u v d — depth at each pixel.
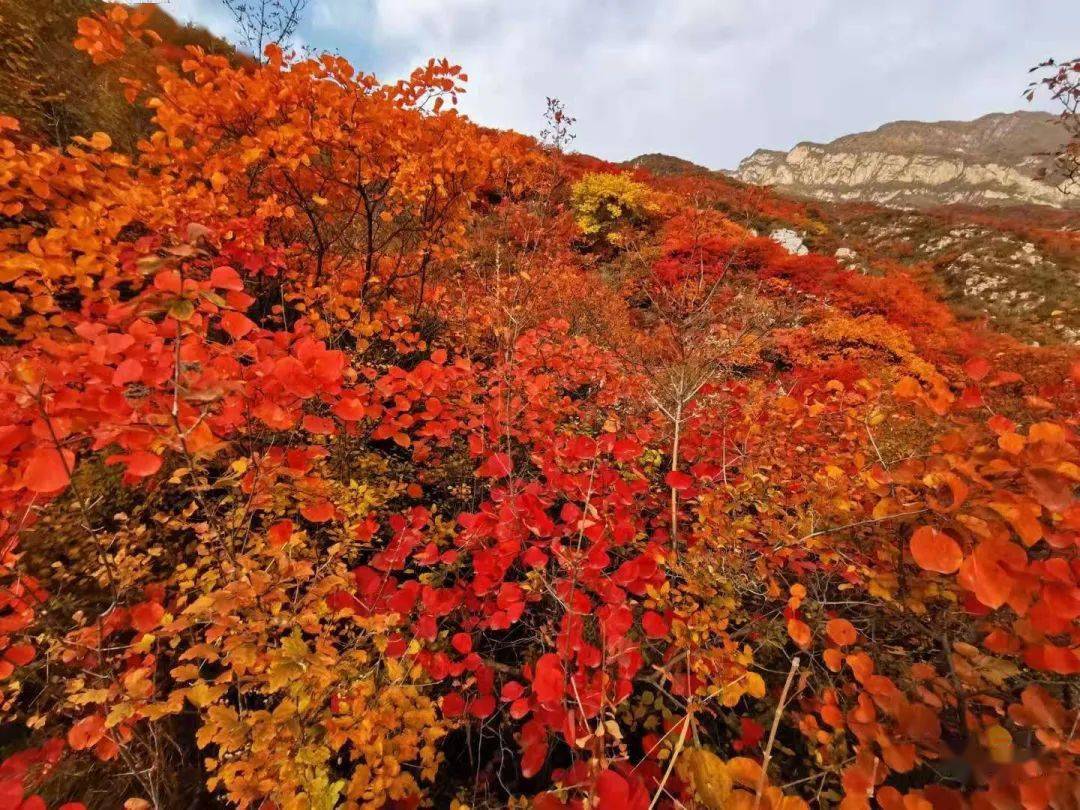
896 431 3.12
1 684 1.70
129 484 2.17
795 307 6.24
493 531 2.26
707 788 1.07
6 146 2.22
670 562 2.19
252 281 3.77
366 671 1.62
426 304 4.82
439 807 1.93
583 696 1.43
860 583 1.98
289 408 1.58
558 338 5.27
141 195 2.60
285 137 2.92
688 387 3.52
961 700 1.47
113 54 2.47
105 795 1.55
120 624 1.70
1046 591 1.07
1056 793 0.97
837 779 1.72
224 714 1.22
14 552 1.81
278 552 1.61
